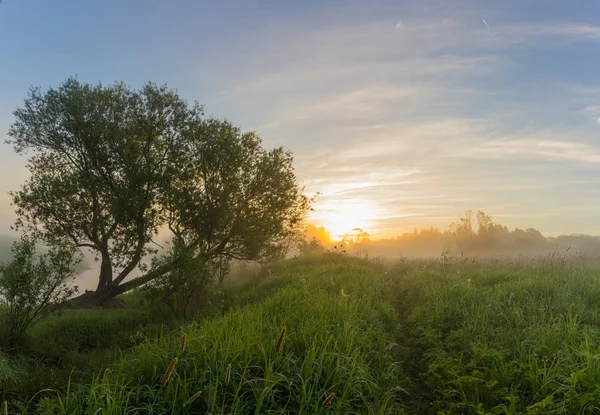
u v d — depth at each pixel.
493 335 7.06
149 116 22.59
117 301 23.25
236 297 17.08
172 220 22.03
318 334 6.40
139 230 20.97
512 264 20.12
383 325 9.03
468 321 7.99
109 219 21.77
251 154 23.41
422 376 6.55
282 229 23.97
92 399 4.45
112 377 5.15
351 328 7.39
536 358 5.63
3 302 10.93
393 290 15.26
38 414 5.66
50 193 21.42
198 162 22.30
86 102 22.02
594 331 6.30
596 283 10.38
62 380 7.77
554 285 10.54
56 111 21.77
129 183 21.38
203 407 4.42
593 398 4.16
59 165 23.47
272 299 10.74
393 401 5.39
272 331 6.38
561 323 6.98
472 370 5.97
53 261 11.64
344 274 17.16
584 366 4.95
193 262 16.59
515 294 10.29
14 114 21.98
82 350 11.90
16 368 8.38
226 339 5.86
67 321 14.57
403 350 7.72
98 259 23.55
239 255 23.58
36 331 12.90
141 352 6.05
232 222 22.05
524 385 5.17
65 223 22.20
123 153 21.89
